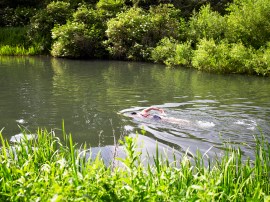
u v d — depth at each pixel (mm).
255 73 16141
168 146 6465
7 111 8781
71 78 13648
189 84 12883
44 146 4621
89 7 24719
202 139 6832
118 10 23391
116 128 7520
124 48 20219
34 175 3508
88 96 10531
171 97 10570
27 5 27828
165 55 18781
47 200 2865
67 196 2879
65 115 8500
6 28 24391
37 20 22812
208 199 2953
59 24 21375
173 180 3328
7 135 7031
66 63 18156
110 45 21266
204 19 20172
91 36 20625
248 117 8375
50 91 11148
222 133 7164
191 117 8344
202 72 16188
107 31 20688
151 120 8039
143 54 19484
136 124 7777
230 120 8078
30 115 8469
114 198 2918
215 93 11273
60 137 6934
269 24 18312
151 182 3430
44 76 13938
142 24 20734
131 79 13695
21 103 9578
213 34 19656
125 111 8875
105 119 8172
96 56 20672
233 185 3672
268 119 8211
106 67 16984
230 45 18656
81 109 9047
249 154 6027
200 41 18953
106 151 6172
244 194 3580
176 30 20578
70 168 3746
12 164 3961
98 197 2932
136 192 2973
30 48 21312
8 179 3561
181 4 25359
